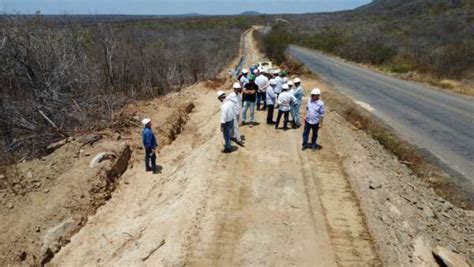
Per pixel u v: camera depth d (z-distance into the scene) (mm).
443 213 9094
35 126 12172
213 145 12250
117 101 15992
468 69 25906
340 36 51469
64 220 8695
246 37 67500
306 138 11789
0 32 13031
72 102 13773
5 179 9656
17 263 7547
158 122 15016
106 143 11938
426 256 7055
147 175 11516
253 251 7152
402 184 10125
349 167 10523
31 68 13406
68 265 7723
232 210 8430
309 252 7141
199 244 7316
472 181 10844
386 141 13938
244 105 14078
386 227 7777
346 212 8422
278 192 9219
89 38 18391
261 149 11906
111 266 7320
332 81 26891
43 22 15266
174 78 24672
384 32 47781
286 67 33031
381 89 23891
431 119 16875
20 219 8484
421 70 28625
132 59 21016
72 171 10258
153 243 7547
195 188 9289
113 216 9422
